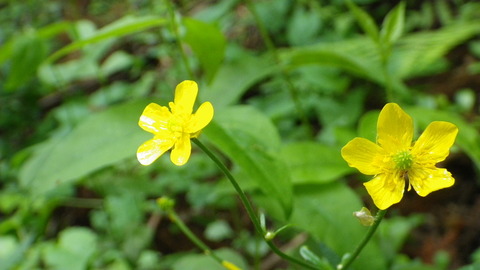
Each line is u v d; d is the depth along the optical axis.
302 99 0.47
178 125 0.21
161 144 0.21
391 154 0.21
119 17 0.73
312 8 0.57
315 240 0.30
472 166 0.43
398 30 0.32
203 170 0.40
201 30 0.31
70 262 0.34
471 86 0.50
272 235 0.23
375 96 0.49
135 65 0.57
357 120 0.45
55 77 0.52
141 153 0.21
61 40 0.72
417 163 0.21
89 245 0.35
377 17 0.60
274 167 0.27
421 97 0.46
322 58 0.34
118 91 0.54
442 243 0.39
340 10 0.57
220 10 0.39
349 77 0.50
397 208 0.42
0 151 0.56
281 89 0.50
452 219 0.40
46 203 0.37
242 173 0.30
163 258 0.40
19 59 0.36
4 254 0.37
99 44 0.48
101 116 0.30
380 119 0.21
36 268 0.36
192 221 0.45
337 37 0.55
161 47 0.57
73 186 0.39
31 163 0.31
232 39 0.59
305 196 0.29
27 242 0.35
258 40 0.58
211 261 0.32
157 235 0.44
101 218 0.40
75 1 0.78
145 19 0.30
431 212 0.41
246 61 0.37
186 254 0.40
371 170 0.21
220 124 0.28
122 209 0.37
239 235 0.42
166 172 0.40
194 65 0.49
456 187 0.43
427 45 0.49
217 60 0.32
